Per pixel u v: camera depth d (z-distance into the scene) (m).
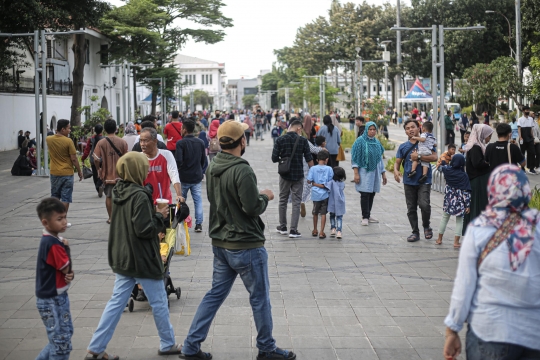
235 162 5.22
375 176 11.71
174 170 8.09
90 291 7.46
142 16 46.94
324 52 74.38
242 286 7.63
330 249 9.84
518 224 3.45
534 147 19.33
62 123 11.41
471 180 9.23
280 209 10.99
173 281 7.93
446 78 62.75
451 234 10.98
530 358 3.47
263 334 5.28
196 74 142.50
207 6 52.41
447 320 3.62
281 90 120.69
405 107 71.62
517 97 44.00
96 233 11.02
